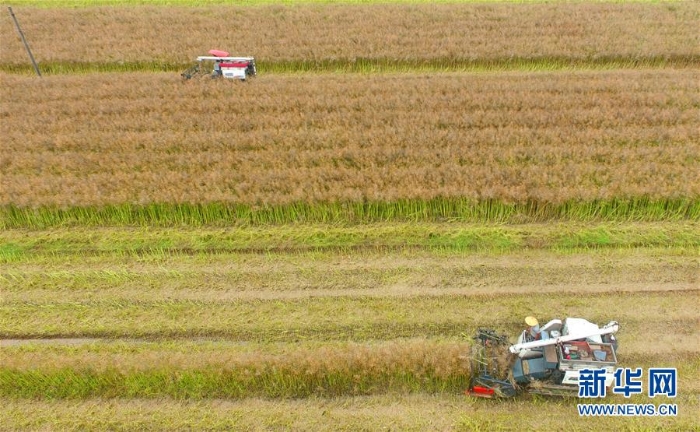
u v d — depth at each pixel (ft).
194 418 29.07
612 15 74.95
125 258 38.88
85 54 67.82
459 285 35.81
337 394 30.14
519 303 34.37
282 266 37.86
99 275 37.45
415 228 40.32
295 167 45.85
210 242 39.83
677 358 30.78
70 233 41.14
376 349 30.89
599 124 50.70
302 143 49.08
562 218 40.65
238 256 38.78
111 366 30.35
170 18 78.74
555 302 34.27
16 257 39.01
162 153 47.83
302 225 41.29
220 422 28.81
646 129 48.55
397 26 73.72
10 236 40.91
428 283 36.09
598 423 28.04
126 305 35.37
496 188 40.50
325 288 36.09
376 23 74.54
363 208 41.42
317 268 37.58
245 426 28.60
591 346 27.66
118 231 41.27
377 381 30.35
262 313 34.50
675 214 40.22
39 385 30.50
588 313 33.45
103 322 34.24
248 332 33.32
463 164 45.80
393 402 29.60
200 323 33.96
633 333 32.17
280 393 30.19
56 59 66.39
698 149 45.80
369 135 48.96
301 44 68.69
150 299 35.70
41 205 41.34
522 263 37.14
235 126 51.93
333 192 41.11
